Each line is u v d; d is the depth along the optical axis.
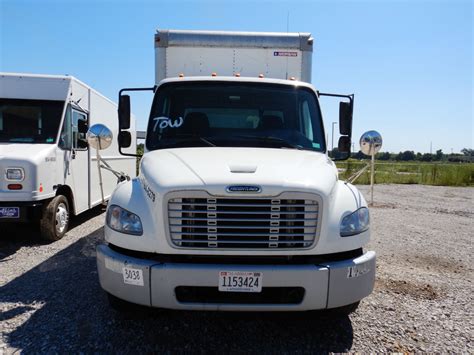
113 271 3.36
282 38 5.89
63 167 7.41
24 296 4.47
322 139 4.69
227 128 4.63
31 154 6.53
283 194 3.16
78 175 8.17
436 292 4.88
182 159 3.69
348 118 5.05
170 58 5.85
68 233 7.73
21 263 5.73
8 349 3.34
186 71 5.85
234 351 3.40
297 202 3.21
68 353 3.30
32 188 6.41
